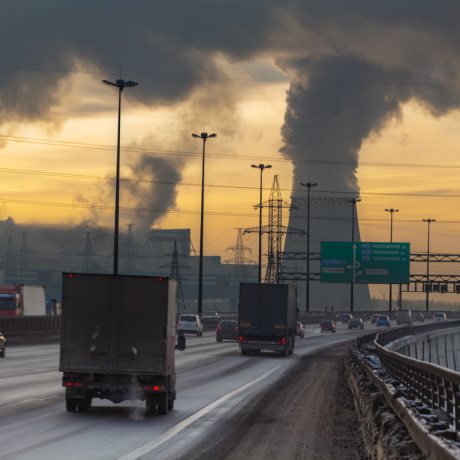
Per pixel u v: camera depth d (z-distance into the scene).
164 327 59.03
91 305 59.34
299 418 59.44
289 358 149.25
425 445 23.30
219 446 44.19
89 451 40.97
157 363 58.91
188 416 58.59
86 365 59.00
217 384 89.25
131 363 58.91
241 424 54.72
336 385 92.69
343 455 42.38
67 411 59.44
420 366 56.91
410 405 31.53
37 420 53.88
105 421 54.34
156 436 47.47
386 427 33.16
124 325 59.03
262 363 131.62
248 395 76.56
